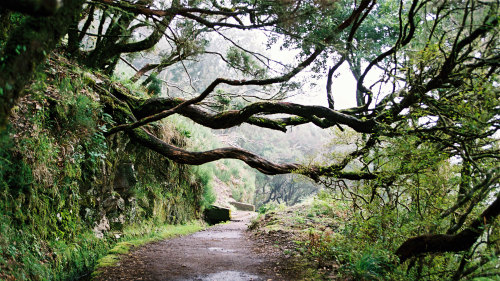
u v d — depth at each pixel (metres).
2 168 5.21
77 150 7.45
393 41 10.27
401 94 6.11
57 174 6.75
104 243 8.04
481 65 4.71
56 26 3.10
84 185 7.96
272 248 8.30
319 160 7.73
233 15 7.07
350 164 7.45
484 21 4.48
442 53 5.21
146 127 11.56
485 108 4.60
